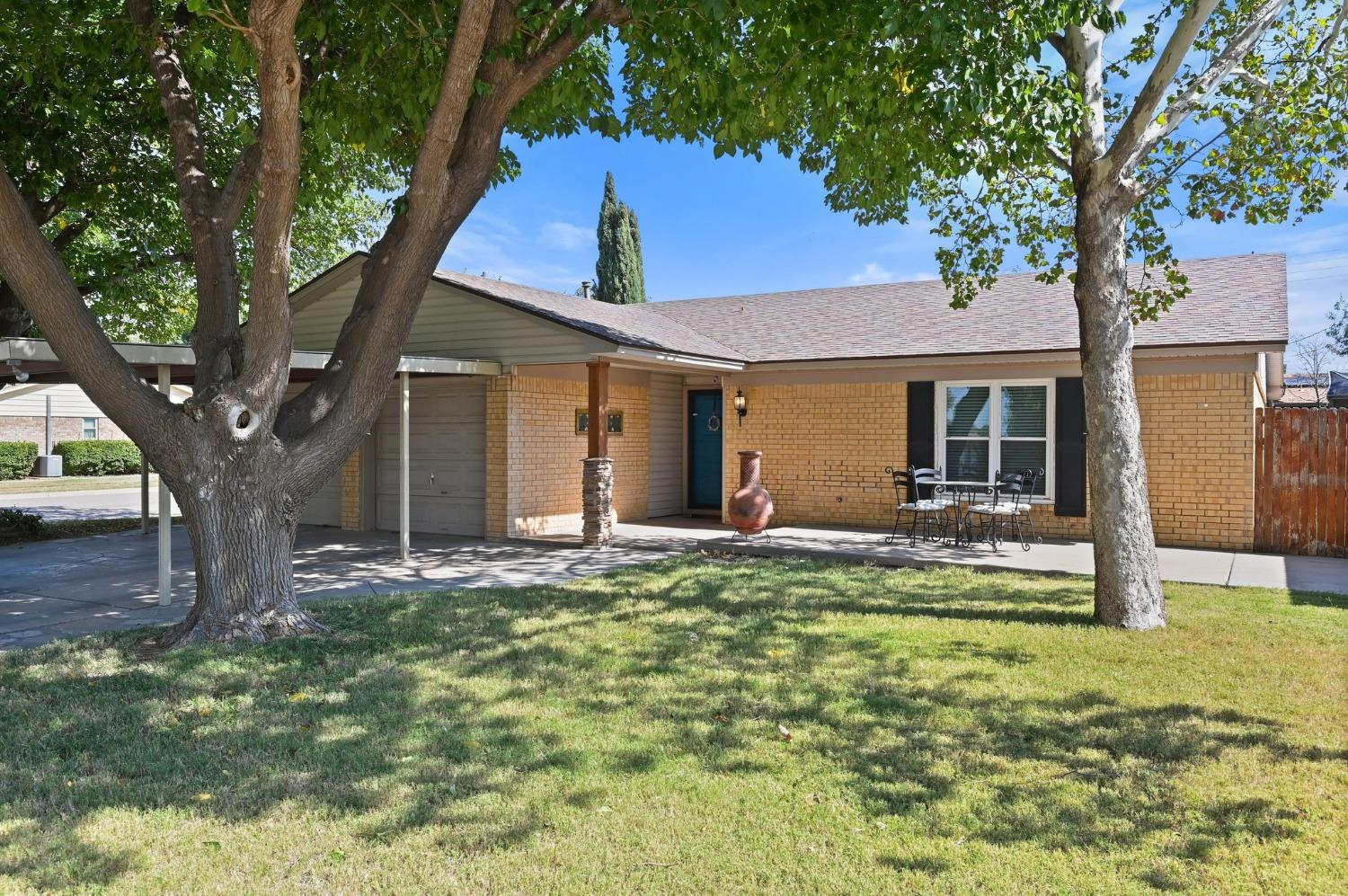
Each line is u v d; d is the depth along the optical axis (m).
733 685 5.32
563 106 8.59
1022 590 8.38
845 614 7.35
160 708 4.84
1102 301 6.84
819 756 4.17
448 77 5.89
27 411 30.36
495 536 12.66
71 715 4.71
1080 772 3.99
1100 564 6.95
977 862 3.18
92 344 6.05
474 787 3.81
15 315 12.28
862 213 10.30
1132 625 6.75
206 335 6.72
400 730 4.51
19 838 3.32
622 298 33.50
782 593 8.30
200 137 7.05
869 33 6.07
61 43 8.55
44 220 11.99
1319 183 7.69
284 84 5.44
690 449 16.31
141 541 13.01
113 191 12.53
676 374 16.20
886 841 3.34
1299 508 10.88
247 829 3.41
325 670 5.64
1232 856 3.22
